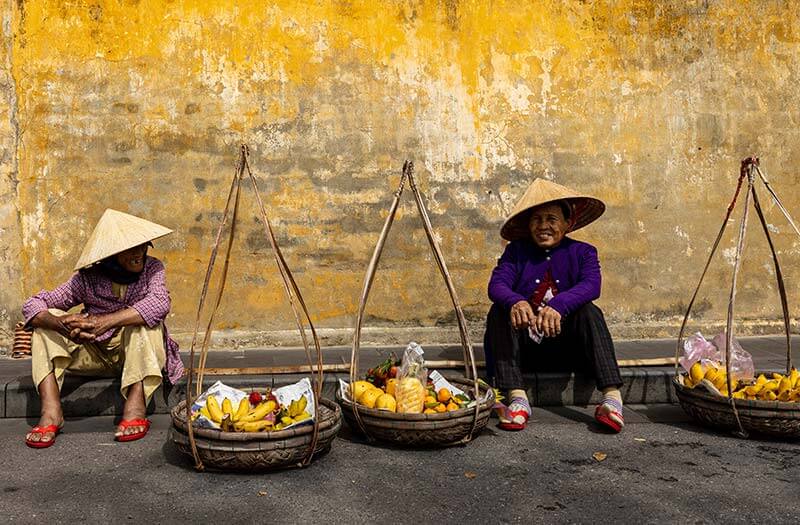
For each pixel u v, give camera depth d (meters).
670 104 6.25
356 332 3.98
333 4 5.88
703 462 3.59
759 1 6.36
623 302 6.18
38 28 5.57
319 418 3.48
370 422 3.73
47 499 3.09
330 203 5.86
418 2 5.97
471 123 6.02
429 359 5.23
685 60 6.28
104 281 4.14
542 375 4.66
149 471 3.43
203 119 5.72
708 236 6.27
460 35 6.02
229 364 5.05
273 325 5.81
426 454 3.71
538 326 4.09
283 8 5.81
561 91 6.12
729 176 6.30
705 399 4.01
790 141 6.38
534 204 4.28
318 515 2.94
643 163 6.20
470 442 3.91
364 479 3.35
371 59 5.91
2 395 4.32
